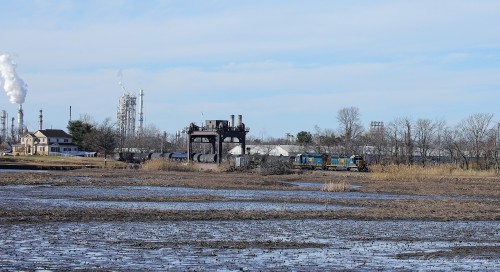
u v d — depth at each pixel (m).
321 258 30.95
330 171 145.25
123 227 40.41
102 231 38.34
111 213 46.91
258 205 58.88
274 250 32.97
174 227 41.03
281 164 134.50
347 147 189.75
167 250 32.16
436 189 87.44
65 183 84.38
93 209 50.34
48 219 42.84
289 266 28.81
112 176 105.19
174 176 110.31
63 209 50.22
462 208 58.28
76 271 26.72
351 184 96.81
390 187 90.31
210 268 27.95
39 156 182.00
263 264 29.12
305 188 86.38
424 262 30.31
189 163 143.00
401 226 44.31
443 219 48.94
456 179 111.12
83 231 38.12
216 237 37.12
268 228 41.66
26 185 79.56
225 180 99.19
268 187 87.06
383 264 29.67
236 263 29.20
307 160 153.62
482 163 161.00
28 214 45.03
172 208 53.94
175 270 27.36
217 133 155.12
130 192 72.75
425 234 40.34
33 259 29.02
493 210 56.81
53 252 30.86
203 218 45.81
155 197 64.50
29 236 35.62
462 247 35.06
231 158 152.12
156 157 168.12
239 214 48.47
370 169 148.88
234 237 37.31
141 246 33.22
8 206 52.12
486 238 38.97
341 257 31.31
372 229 42.31
